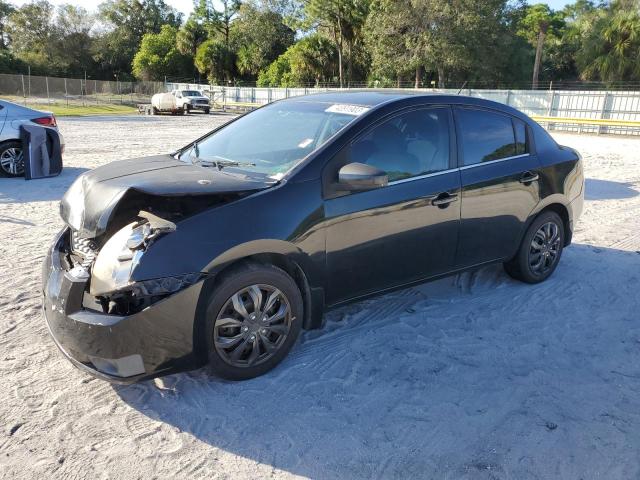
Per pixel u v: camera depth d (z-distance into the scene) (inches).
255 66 2650.1
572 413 122.4
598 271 212.7
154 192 116.6
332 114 155.3
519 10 1642.5
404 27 1560.0
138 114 1406.3
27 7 3038.9
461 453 108.7
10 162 390.3
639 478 102.8
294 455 107.0
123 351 112.0
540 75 1967.3
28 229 257.8
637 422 119.6
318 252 134.6
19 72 2723.9
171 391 126.7
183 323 116.5
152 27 3464.6
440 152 161.0
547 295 187.8
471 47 1526.8
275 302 131.7
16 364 136.7
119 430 112.9
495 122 178.1
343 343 151.3
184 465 103.6
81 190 133.8
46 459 103.8
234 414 118.9
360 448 109.6
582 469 105.0
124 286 111.0
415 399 126.3
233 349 127.0
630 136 901.2
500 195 173.0
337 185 136.2
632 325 166.9
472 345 151.9
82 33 3125.0
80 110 1433.3
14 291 181.2
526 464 106.0
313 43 2016.5
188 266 115.5
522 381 134.8
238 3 2802.7
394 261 151.1
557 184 191.3
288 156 143.6
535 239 192.2
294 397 125.5
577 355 148.0
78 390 126.5
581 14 1722.4
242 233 122.0
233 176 137.2
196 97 1450.5
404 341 153.3
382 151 147.9
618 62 1405.0
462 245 167.0
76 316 114.3
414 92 171.8
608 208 325.4
